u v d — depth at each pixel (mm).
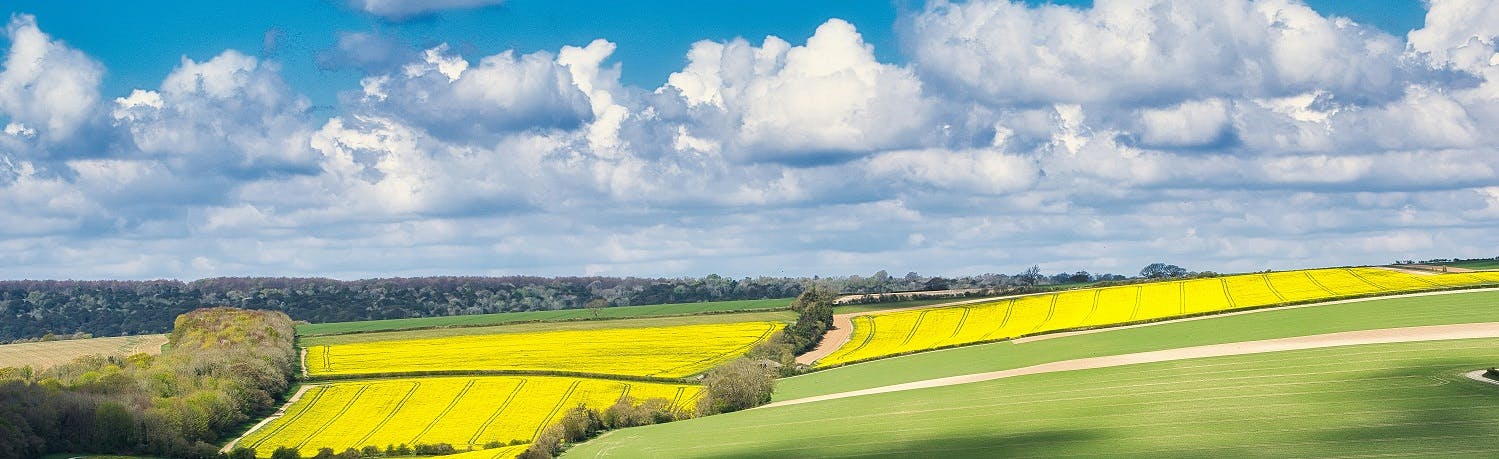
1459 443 67938
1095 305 163375
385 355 161500
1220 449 71625
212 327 170625
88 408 97562
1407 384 85438
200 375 125375
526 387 131500
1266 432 75000
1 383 106125
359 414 121562
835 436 88500
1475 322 112375
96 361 137625
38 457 91125
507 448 97750
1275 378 93125
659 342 164125
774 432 92938
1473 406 76562
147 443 97125
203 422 106375
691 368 139500
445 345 170375
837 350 153625
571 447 97875
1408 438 70125
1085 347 123562
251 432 113938
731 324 179875
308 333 194750
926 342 149375
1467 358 93562
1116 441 76688
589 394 125750
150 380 116062
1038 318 158500
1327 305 134875
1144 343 121562
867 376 123125
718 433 95250
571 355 154375
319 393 134250
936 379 114500
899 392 108375
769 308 199750
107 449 95938
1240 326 125688
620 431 104438
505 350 161875
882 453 80562
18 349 177000
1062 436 80000
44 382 111812
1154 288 173625
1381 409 78188
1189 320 135750
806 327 162750
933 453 78812
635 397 122625
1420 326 112875
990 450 77875
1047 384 102688
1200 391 91062
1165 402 88188
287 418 120938
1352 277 164000
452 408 122062
